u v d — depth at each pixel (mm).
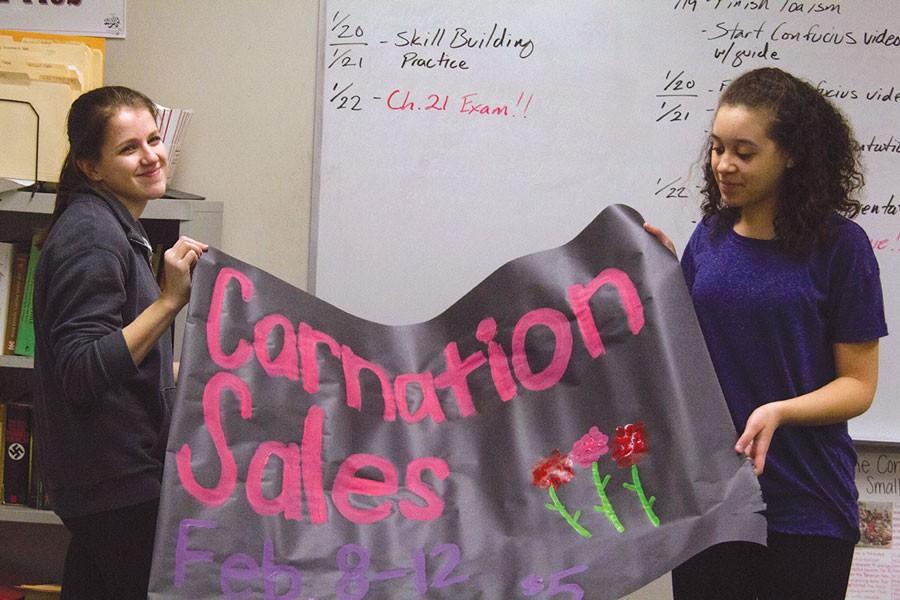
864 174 2574
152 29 2666
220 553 1602
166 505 1607
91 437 1836
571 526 1666
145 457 1875
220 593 1580
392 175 2621
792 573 1761
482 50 2596
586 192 2607
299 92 2656
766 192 1741
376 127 2617
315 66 2646
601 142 2596
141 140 1913
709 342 1788
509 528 1680
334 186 2631
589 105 2592
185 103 2674
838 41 2559
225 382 1709
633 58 2580
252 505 1646
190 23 2658
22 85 2480
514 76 2596
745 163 1704
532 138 2604
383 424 1773
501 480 1726
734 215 1843
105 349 1721
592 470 1709
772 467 1764
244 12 2648
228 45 2658
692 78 2578
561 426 1751
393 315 2641
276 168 2674
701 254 1860
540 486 1710
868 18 2553
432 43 2600
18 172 2482
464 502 1706
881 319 1733
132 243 1915
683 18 2568
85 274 1792
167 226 2605
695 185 2588
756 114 1688
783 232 1735
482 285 1859
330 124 2625
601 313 1785
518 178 2609
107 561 1906
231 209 2684
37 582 2797
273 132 2668
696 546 1606
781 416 1653
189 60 2666
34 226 2760
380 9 2598
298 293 1819
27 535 2809
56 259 1814
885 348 2600
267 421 1716
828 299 1740
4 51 2482
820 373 1757
